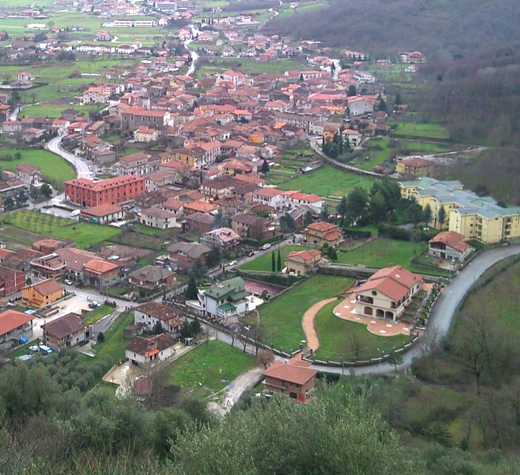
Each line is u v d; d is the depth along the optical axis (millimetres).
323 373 167125
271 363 172250
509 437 130750
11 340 184500
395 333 183375
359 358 173000
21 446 100188
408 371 166375
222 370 173000
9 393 124438
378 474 78188
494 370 161875
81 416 111438
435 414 142875
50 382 130750
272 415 85312
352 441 79000
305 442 79750
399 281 196875
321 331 189250
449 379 161750
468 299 198375
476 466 109000
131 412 114000
